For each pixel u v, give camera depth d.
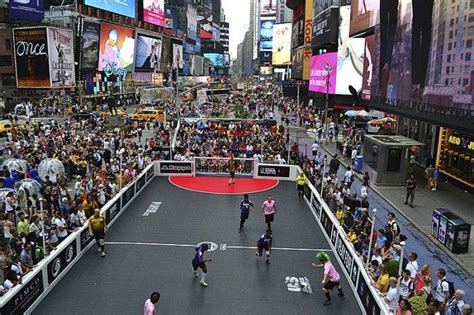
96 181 22.23
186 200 24.97
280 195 26.34
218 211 23.03
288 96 96.56
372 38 41.00
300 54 88.62
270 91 135.88
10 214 16.23
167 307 13.22
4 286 11.98
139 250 17.59
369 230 15.95
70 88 69.56
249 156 33.28
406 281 11.87
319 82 67.56
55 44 64.12
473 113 20.92
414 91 28.23
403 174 27.95
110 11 81.06
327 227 19.39
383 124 44.44
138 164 28.83
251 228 20.50
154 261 16.56
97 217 16.67
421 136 33.88
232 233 19.78
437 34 24.98
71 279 14.90
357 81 56.84
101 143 33.81
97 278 15.02
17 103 64.38
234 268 16.09
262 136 39.19
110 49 79.25
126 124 47.06
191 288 14.48
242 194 26.44
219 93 95.38
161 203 24.27
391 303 11.60
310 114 63.16
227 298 13.88
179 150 33.09
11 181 22.16
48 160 23.59
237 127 44.41
